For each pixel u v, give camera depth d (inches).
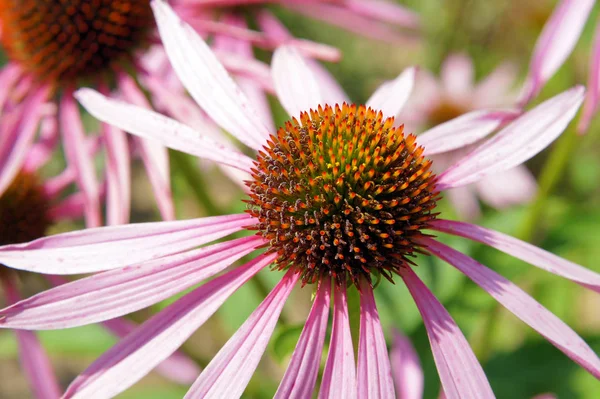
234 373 9.6
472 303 12.8
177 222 10.1
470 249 12.8
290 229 10.1
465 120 10.8
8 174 12.1
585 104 11.8
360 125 10.3
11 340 13.4
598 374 9.6
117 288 9.8
